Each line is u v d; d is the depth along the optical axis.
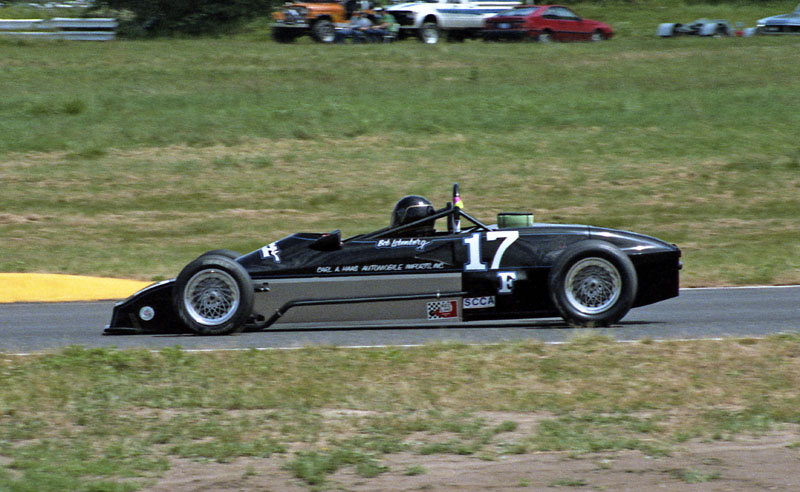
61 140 61.84
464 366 20.38
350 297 24.64
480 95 73.56
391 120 67.06
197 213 49.75
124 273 37.50
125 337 25.19
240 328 24.61
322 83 78.00
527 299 24.61
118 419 17.64
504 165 58.25
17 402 18.50
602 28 105.56
